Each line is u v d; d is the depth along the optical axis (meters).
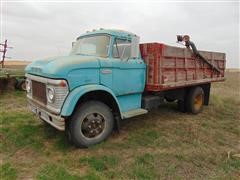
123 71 4.78
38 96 4.48
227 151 4.29
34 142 4.36
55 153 3.98
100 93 4.43
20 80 10.48
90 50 4.98
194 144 4.55
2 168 3.38
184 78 6.20
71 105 3.82
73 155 3.90
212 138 4.93
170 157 3.94
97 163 3.60
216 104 8.27
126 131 5.12
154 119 6.14
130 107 5.17
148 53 5.32
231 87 15.31
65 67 3.86
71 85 3.94
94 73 4.25
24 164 3.59
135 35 5.21
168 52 5.45
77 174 3.31
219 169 3.61
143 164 3.66
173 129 5.37
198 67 6.79
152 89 5.32
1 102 8.00
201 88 7.16
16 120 5.64
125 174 3.36
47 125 5.26
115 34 4.77
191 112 6.82
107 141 4.51
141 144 4.43
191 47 6.34
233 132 5.41
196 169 3.59
